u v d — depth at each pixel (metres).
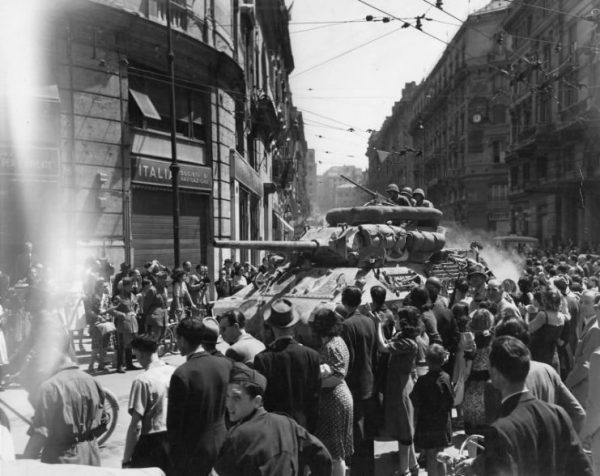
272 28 37.06
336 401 5.24
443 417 5.89
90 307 11.12
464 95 56.09
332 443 5.20
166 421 4.32
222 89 20.75
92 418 4.39
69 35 14.98
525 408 3.08
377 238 10.49
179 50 18.05
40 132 14.55
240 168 23.05
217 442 4.36
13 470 2.18
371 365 6.10
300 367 4.73
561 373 9.04
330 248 10.42
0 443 3.47
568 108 32.94
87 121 15.50
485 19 53.00
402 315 6.31
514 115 43.59
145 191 17.62
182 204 19.19
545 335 7.17
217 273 20.25
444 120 64.25
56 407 4.20
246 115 25.98
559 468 2.99
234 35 23.67
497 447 2.88
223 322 5.93
